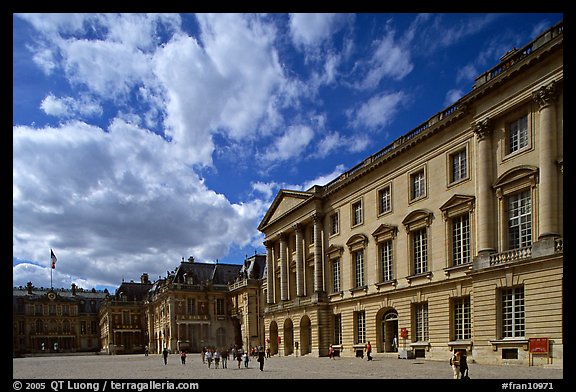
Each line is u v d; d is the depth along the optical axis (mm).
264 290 91625
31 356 112562
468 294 37594
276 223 71312
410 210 45281
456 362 23406
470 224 37781
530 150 32656
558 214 30250
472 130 38406
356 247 53156
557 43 30031
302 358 57062
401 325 44969
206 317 98688
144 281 135375
